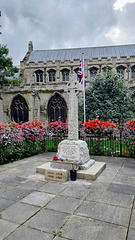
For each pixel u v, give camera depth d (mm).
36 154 9922
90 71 39656
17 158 8523
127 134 8766
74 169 5418
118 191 4562
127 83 26703
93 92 21047
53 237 2793
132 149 8773
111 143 9914
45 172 5477
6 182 5281
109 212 3514
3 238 2771
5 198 4176
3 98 31203
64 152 6238
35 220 3250
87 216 3369
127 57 40688
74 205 3807
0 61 26391
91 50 45094
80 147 6098
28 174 6070
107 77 21719
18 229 2994
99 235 2824
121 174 6023
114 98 20672
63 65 40625
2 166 7227
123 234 2842
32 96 29516
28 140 9461
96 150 9414
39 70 41469
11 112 31281
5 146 7824
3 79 31172
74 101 6379
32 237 2793
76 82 6371
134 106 23031
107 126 8938
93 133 9281
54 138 10852
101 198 4148
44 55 46188
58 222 3182
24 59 44656
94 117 20609
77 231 2928
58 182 5250
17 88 30391
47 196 4270
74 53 45250
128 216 3361
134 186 4922
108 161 8000
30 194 4395
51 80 41250
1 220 3260
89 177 5457
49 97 29391
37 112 29469
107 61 38781
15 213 3494
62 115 29594
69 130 6426
